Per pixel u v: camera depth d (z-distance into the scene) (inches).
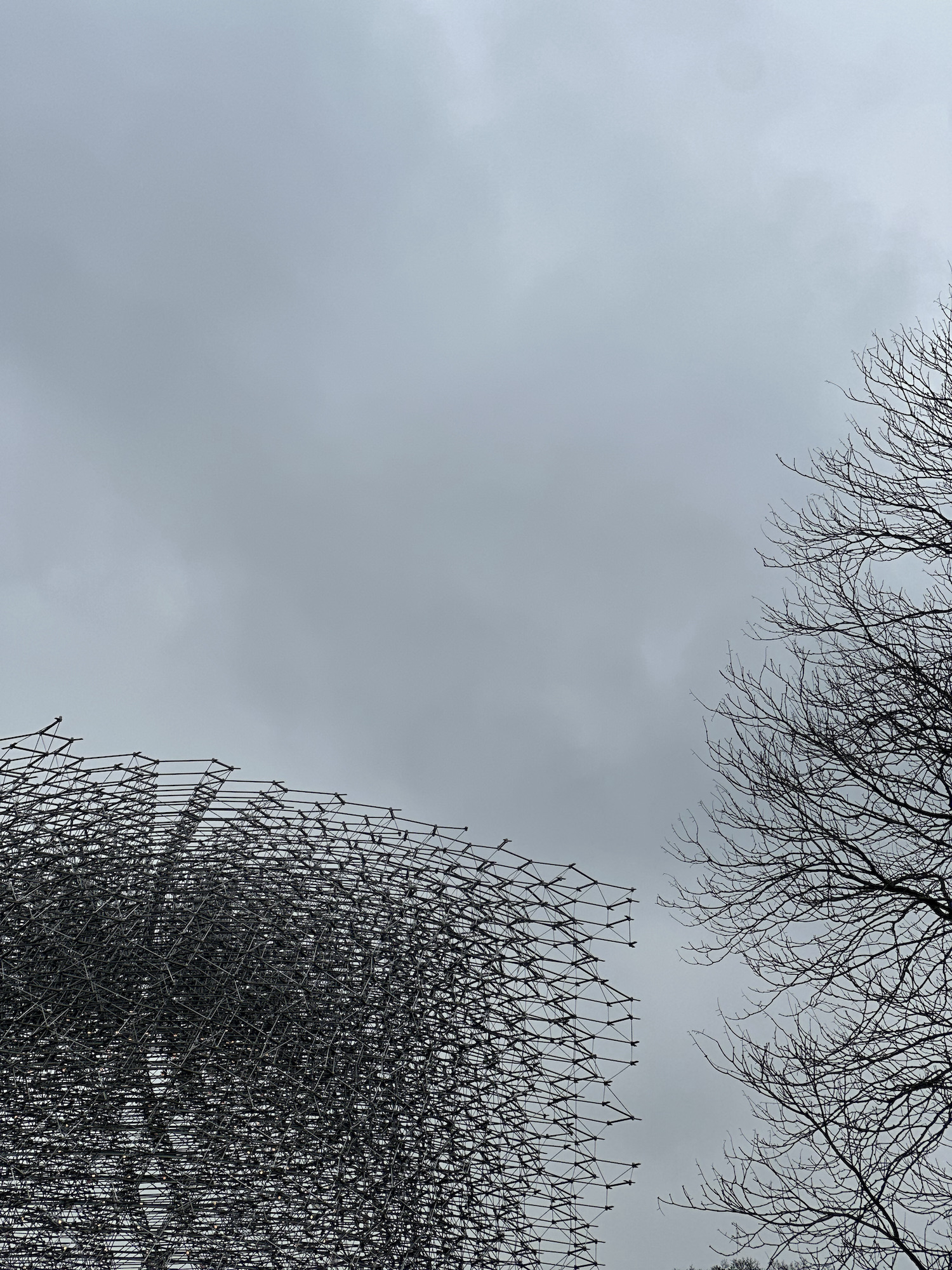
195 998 559.8
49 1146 531.5
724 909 521.0
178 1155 533.0
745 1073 474.6
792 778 507.8
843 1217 429.7
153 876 569.0
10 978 557.6
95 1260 524.7
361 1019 569.6
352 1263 528.1
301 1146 539.2
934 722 470.3
